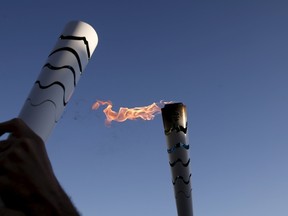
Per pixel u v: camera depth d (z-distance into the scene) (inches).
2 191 53.4
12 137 63.9
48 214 54.9
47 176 58.0
